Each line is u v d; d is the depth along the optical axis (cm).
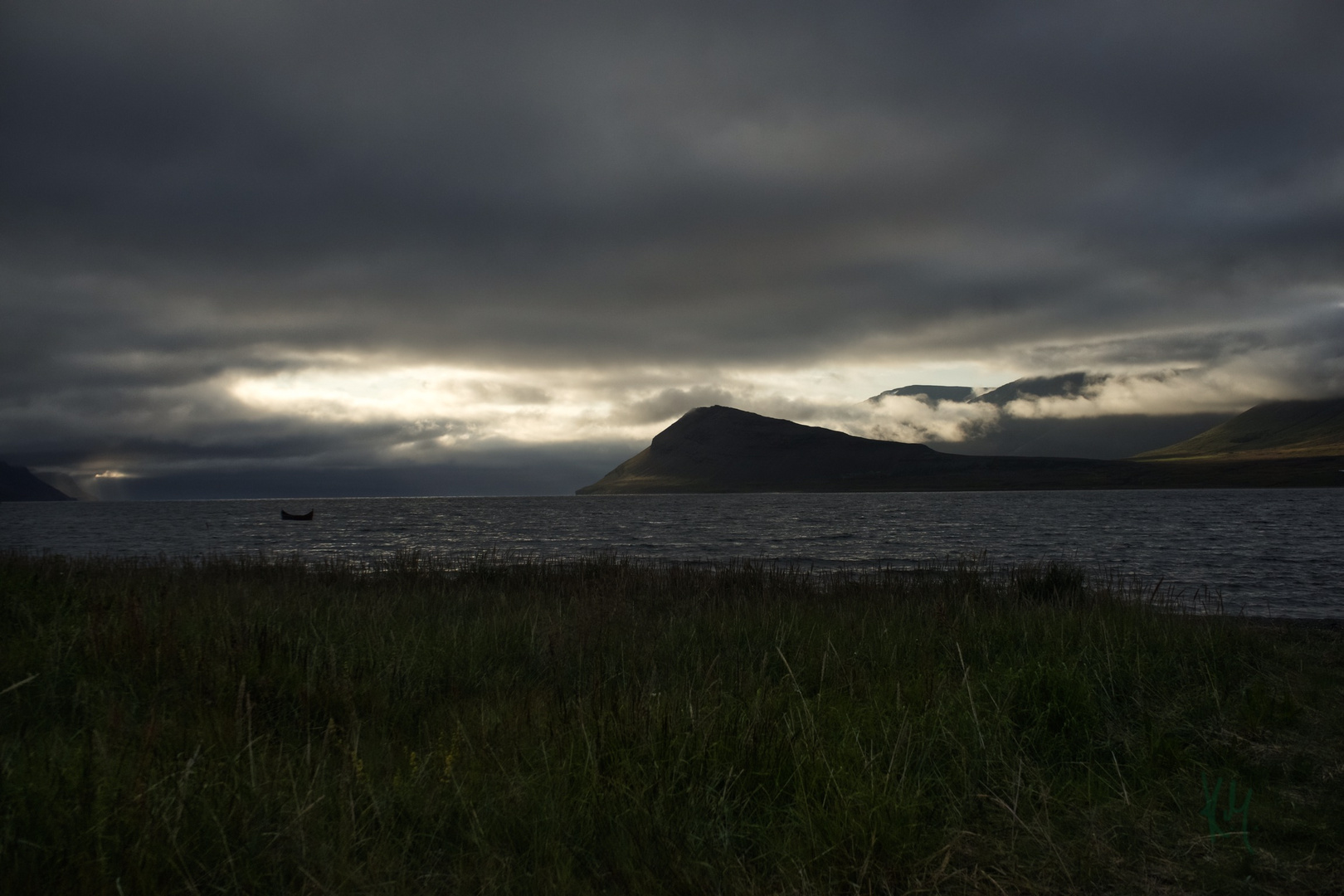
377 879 314
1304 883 338
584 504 18425
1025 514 8894
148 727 437
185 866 311
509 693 614
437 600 1157
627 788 388
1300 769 478
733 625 899
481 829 350
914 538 4581
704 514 10331
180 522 8244
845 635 835
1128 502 13700
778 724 474
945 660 735
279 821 351
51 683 557
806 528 5969
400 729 524
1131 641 802
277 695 556
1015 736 515
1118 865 356
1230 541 4003
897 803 379
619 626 873
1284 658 823
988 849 371
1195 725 570
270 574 1554
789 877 330
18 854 314
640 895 315
